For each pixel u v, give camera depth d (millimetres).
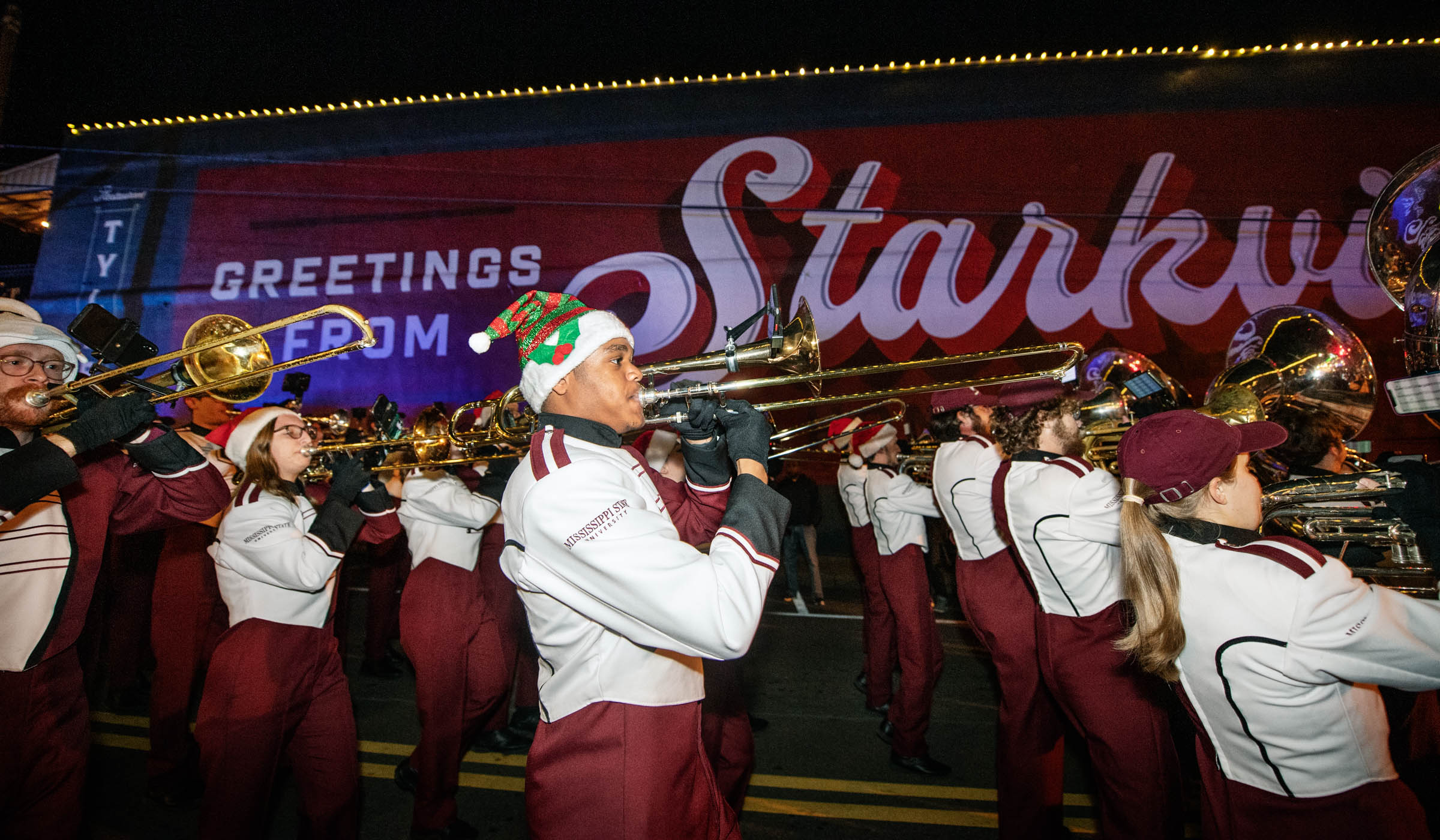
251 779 2434
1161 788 2340
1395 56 10469
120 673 4754
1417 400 1607
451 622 3201
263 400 11688
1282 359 2854
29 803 2016
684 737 1612
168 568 3527
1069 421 2746
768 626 6711
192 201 12414
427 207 11922
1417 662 1444
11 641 1964
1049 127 10773
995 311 10562
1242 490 1716
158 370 3832
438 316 11727
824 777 3734
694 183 11359
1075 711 2479
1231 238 10398
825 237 10992
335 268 12008
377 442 2859
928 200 10875
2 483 1729
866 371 2125
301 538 2586
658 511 1645
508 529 1671
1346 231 10320
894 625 4547
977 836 3170
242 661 2459
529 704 4293
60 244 12523
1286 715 1557
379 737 4242
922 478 3871
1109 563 2438
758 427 1678
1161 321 10344
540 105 11758
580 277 11484
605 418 1687
